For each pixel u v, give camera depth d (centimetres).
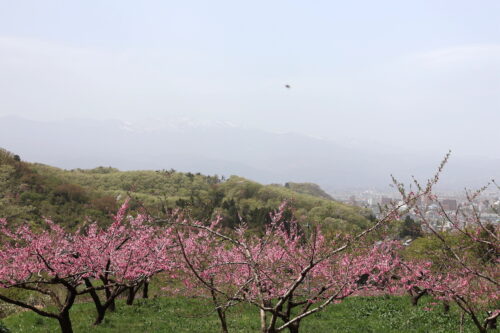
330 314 2044
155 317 1958
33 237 1537
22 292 2372
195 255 1276
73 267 1586
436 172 903
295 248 1298
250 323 1847
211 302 2227
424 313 1898
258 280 968
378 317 1947
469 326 1636
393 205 938
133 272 1589
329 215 9225
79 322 1817
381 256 1121
